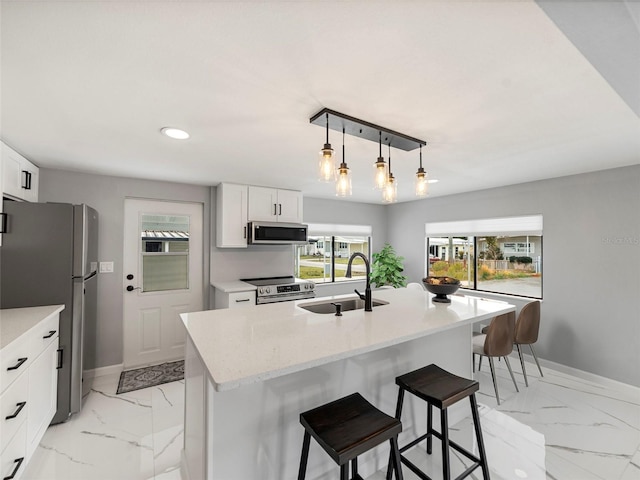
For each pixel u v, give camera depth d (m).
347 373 1.79
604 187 3.04
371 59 1.23
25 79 1.38
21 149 2.40
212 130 2.01
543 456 2.04
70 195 3.11
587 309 3.14
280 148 2.38
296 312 2.10
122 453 2.04
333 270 5.07
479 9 0.95
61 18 1.00
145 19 1.01
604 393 2.88
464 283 4.41
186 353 1.90
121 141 2.22
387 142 2.13
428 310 2.17
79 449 2.07
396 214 5.44
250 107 1.67
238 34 1.08
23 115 1.77
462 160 2.69
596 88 1.46
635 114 1.74
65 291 2.38
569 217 3.28
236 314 2.04
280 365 1.22
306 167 2.98
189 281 3.81
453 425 2.40
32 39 1.11
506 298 3.86
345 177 1.84
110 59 1.24
